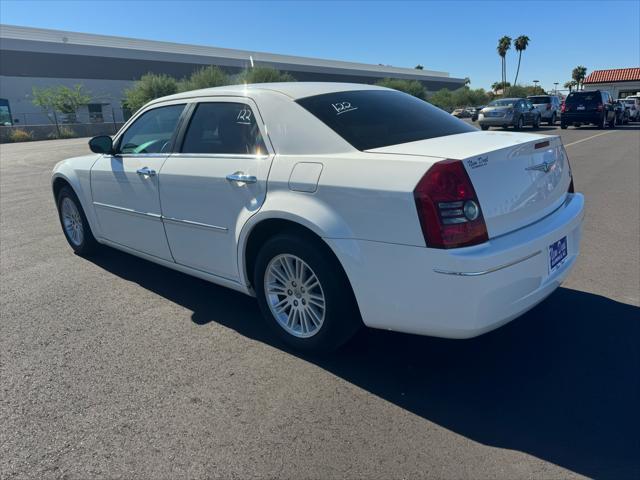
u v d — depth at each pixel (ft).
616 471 7.47
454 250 8.36
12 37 148.66
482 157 8.79
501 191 9.00
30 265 17.54
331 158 9.82
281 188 10.34
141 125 14.67
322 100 11.11
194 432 8.55
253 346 11.48
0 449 8.25
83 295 14.71
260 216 10.61
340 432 8.46
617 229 20.35
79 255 18.52
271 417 8.90
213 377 10.22
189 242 12.84
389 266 8.95
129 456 8.02
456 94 203.00
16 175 43.11
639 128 84.64
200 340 11.82
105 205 15.62
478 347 11.18
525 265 8.98
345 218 9.34
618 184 30.12
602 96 80.02
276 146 10.78
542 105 93.04
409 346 11.30
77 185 16.70
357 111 10.98
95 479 7.56
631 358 10.52
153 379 10.19
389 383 9.89
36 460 7.98
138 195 14.06
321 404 9.25
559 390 9.50
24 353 11.37
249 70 132.05
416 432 8.43
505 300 8.82
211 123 12.42
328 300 10.01
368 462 7.75
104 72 158.51
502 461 7.72
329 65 220.43
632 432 8.29
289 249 10.35
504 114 73.97
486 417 8.79
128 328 12.51
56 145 86.07
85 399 9.57
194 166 12.30
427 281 8.61
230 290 14.90
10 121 138.21
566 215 10.54
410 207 8.54
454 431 8.44
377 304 9.30
